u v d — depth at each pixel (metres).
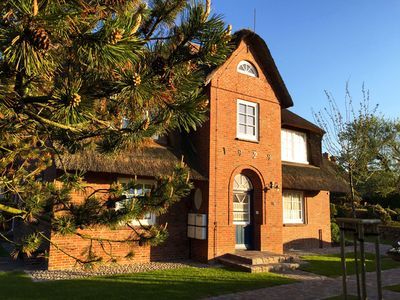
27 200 4.48
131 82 3.00
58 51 2.90
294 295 9.14
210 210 13.59
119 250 12.54
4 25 2.42
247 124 15.39
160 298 8.54
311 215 19.05
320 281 10.91
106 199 4.88
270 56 15.77
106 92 3.17
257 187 15.45
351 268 13.06
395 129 32.06
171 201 4.57
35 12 2.21
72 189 5.12
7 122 3.70
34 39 2.23
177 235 14.03
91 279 10.28
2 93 2.92
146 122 3.91
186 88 3.66
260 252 14.14
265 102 16.02
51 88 3.18
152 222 13.51
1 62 2.75
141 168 12.41
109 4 3.54
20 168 5.33
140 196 4.64
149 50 3.60
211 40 3.40
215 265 13.04
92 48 2.56
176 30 3.68
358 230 7.02
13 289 8.92
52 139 4.55
